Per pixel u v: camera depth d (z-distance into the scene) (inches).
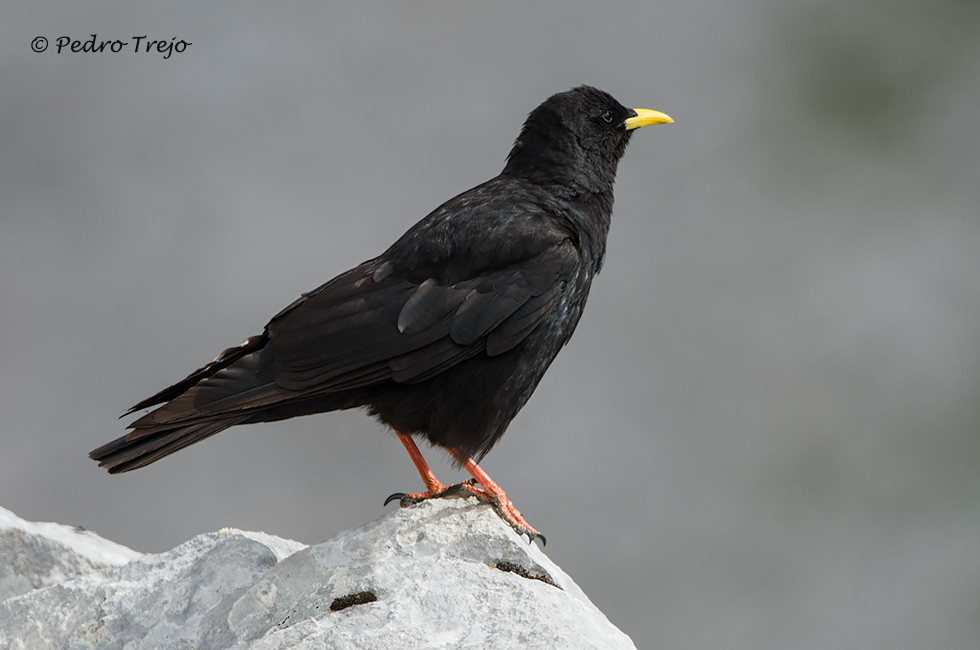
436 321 288.0
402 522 254.2
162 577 265.7
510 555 249.6
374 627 221.0
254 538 280.2
